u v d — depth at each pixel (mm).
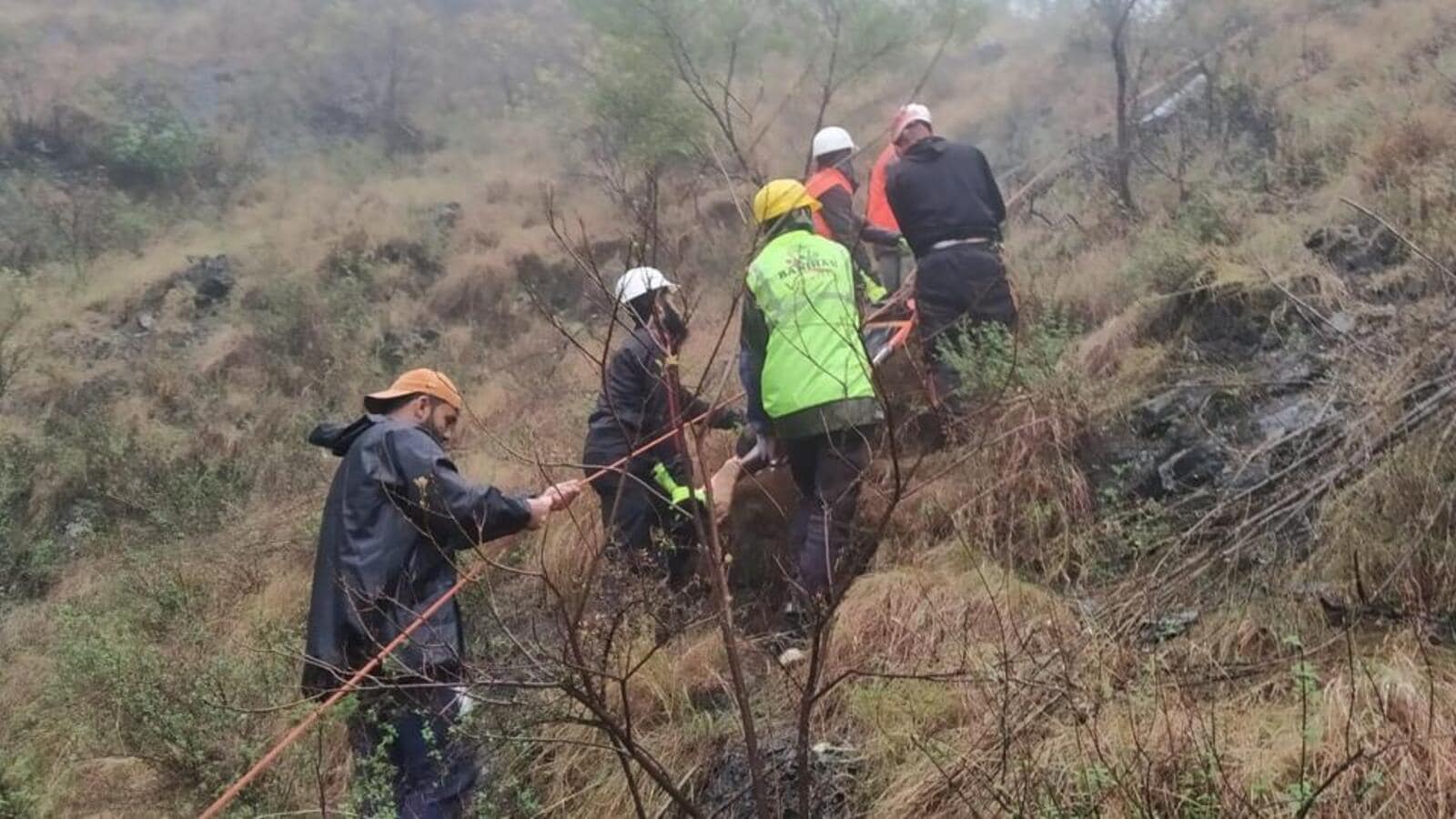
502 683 2947
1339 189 5816
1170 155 7785
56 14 17656
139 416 8828
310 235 11859
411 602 3504
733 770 3525
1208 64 9086
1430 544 3455
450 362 9078
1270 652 3402
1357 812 2619
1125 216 6875
